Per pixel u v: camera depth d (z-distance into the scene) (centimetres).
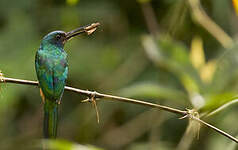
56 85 651
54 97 631
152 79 1052
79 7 1089
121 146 1073
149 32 1098
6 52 1020
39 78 661
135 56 1077
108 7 1094
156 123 962
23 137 1094
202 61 778
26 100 1055
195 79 737
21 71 992
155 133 973
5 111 1028
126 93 742
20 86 994
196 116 595
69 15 1052
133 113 1052
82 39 1077
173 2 1024
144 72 1069
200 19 913
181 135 1018
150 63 1073
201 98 700
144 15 1061
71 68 1034
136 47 1089
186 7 943
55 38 736
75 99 1105
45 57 706
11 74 987
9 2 1080
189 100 713
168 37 944
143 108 1045
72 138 1097
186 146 822
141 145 992
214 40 1031
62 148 554
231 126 888
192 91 722
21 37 1041
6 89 975
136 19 1115
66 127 1099
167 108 582
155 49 777
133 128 1058
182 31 1020
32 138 1109
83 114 1083
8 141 1081
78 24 1072
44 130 609
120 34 1102
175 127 1022
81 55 1048
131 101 584
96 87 1057
